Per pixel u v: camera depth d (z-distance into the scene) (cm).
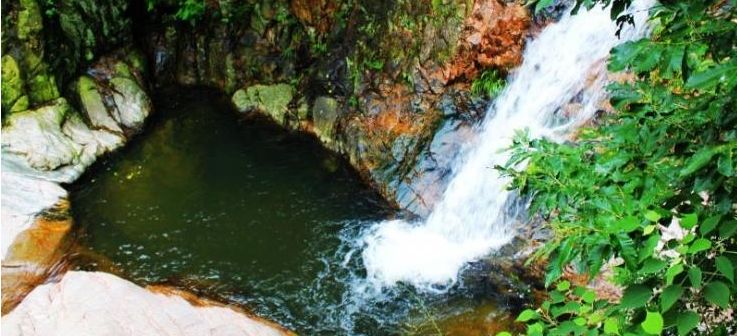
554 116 671
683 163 223
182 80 1045
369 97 818
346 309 604
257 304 614
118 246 695
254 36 989
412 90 777
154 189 791
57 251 684
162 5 1040
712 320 261
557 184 268
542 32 714
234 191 782
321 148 853
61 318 536
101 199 774
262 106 935
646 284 202
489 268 623
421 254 661
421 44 769
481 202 675
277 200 762
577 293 254
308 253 676
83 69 938
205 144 882
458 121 748
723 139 226
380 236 695
